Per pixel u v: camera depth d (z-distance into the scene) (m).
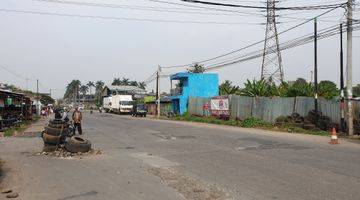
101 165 13.62
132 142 21.55
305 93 33.69
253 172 11.77
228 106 42.31
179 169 12.55
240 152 16.56
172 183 10.36
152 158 15.24
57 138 16.81
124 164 13.80
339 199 8.43
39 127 34.91
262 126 33.22
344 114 25.94
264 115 35.78
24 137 24.80
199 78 60.72
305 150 16.97
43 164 13.90
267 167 12.61
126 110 71.19
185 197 8.82
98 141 22.16
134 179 11.02
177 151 17.34
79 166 13.42
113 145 20.05
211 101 46.94
